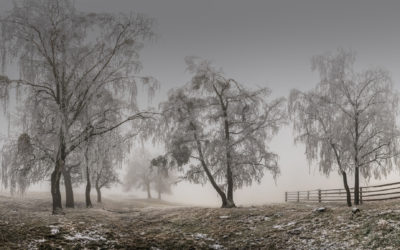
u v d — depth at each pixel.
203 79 21.86
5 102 15.52
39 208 23.48
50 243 9.41
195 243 12.05
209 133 22.02
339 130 18.48
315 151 19.50
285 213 16.62
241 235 13.45
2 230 10.19
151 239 11.94
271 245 11.72
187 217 18.39
